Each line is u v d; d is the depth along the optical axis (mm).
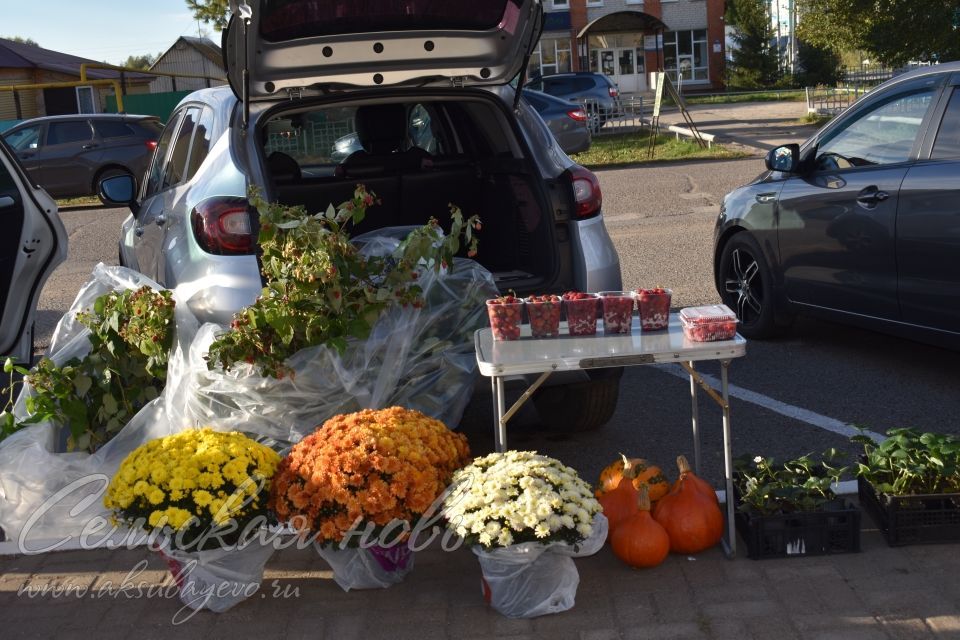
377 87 4434
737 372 5891
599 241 4469
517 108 4691
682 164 17953
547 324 3680
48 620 3369
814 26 25609
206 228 3992
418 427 3479
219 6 34469
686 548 3555
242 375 3764
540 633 3123
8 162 5656
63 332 4473
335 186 5059
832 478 3607
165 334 3998
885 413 5012
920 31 22875
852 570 3400
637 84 46312
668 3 46438
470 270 4094
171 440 3412
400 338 3881
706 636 3053
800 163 5965
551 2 45469
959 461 3570
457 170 5164
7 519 3854
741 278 6629
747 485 3713
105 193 5617
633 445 4770
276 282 3762
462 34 4355
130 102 31750
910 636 2988
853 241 5504
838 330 6707
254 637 3201
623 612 3217
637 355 3381
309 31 4121
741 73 46750
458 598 3375
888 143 5422
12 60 34594
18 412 4207
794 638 3016
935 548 3531
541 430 5051
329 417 3840
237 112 4309
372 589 3465
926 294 5082
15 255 5629
